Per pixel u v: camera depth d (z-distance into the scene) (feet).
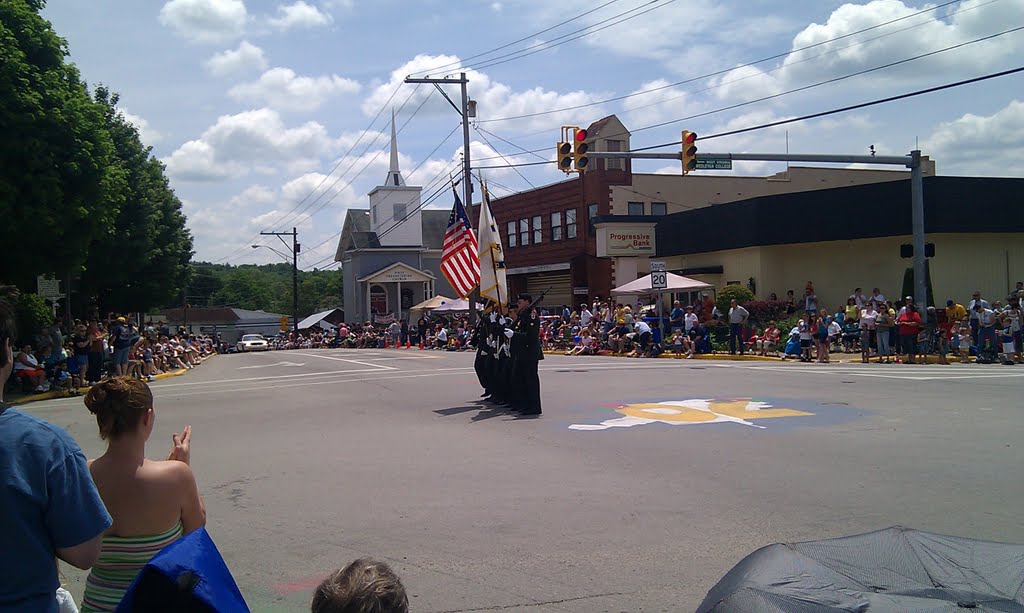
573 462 31.07
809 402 45.98
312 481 29.25
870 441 33.71
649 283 106.22
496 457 32.45
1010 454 30.53
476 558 20.38
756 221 106.11
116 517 12.26
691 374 64.34
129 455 12.50
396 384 62.34
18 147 61.62
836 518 22.80
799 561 10.44
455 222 63.98
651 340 94.94
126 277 121.49
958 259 97.40
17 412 9.69
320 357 108.68
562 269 156.46
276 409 50.08
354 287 219.61
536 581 18.75
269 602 17.95
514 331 44.52
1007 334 73.67
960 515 22.72
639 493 26.09
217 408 51.49
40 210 63.05
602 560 20.02
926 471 28.02
